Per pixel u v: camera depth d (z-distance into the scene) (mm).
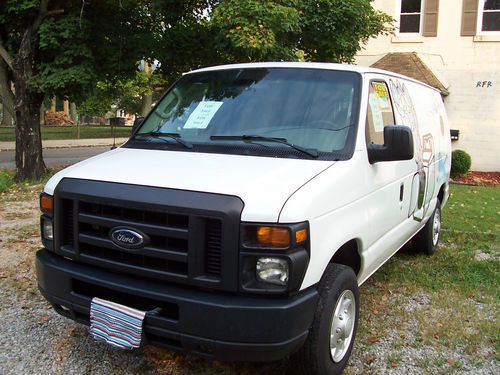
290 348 3018
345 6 12008
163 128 4305
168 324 3064
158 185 3193
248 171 3305
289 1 11250
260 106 4090
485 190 13695
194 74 4801
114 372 3713
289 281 2961
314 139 3785
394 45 17922
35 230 7656
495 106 17297
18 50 13070
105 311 3262
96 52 12875
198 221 2996
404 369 3840
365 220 3871
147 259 3182
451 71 17531
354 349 4109
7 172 14391
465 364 3934
